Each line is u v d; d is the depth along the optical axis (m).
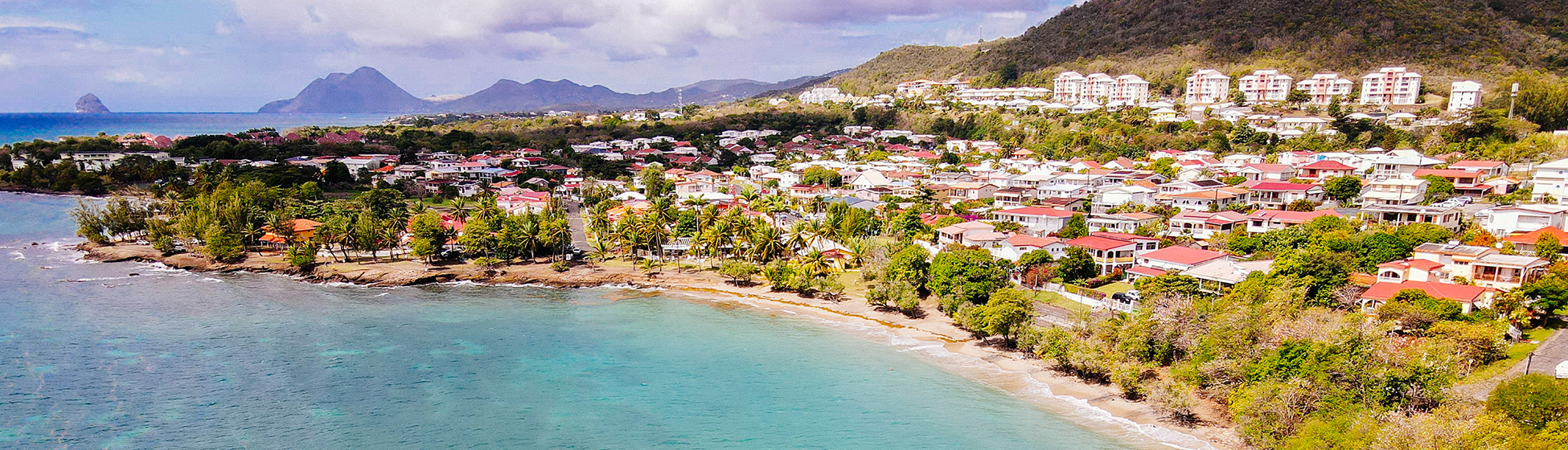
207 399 69.19
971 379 73.94
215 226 124.69
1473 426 46.97
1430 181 129.38
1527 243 87.00
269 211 142.38
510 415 66.62
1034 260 100.12
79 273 117.50
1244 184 142.25
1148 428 61.69
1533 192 114.12
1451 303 68.88
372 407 68.06
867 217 133.88
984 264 92.56
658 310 101.06
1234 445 57.78
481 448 60.16
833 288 103.06
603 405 68.81
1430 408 54.28
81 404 67.69
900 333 89.12
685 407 68.38
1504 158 148.00
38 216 168.12
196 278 116.50
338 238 122.69
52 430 62.47
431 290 112.12
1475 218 106.81
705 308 101.88
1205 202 129.38
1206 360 66.06
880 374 76.06
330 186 190.50
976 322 83.62
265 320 94.75
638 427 64.19
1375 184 123.75
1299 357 59.84
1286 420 54.06
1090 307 87.94
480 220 128.75
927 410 66.88
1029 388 71.19
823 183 195.12
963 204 148.12
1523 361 61.62
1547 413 47.53
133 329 89.62
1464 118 181.50
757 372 76.94
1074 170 168.12
